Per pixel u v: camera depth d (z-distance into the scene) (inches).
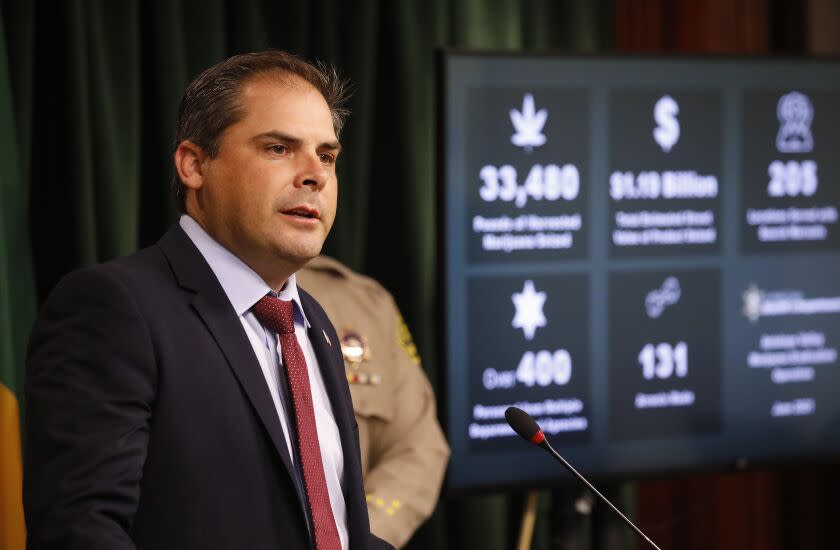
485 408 195.2
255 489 87.2
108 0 185.5
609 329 201.3
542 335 197.9
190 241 95.1
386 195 217.3
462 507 218.7
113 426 81.0
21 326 170.7
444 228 191.6
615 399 201.9
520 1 225.6
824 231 212.7
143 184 194.1
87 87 183.6
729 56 205.2
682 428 205.5
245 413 88.4
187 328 88.8
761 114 207.9
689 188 204.5
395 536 154.6
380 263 217.5
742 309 208.5
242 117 93.6
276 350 96.2
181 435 85.3
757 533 250.2
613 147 200.2
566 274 199.0
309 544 89.2
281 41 202.8
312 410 95.1
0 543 157.0
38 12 182.4
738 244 207.9
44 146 183.8
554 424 198.8
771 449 210.5
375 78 215.9
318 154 96.3
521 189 195.8
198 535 84.3
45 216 184.2
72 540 76.6
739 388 208.7
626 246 201.8
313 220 94.1
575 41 227.9
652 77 201.3
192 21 193.6
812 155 211.6
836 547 250.5
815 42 243.4
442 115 190.7
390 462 163.3
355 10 208.4
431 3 214.7
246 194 92.7
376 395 164.6
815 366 212.7
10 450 158.7
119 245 185.3
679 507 245.4
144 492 84.4
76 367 83.4
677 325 205.0
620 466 202.2
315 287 168.4
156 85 190.4
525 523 200.7
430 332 214.2
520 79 194.7
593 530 213.0
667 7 239.0
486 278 195.0
